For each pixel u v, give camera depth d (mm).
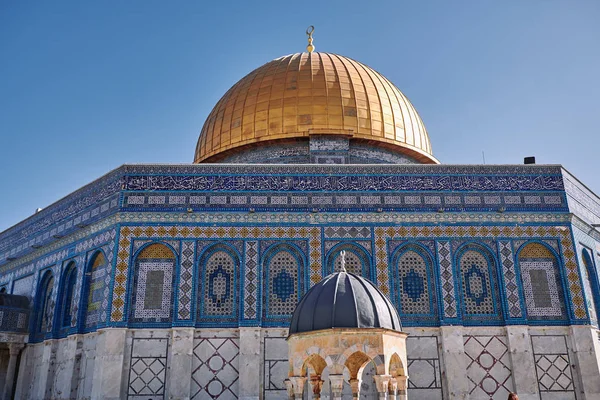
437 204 20688
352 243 20219
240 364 18719
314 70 26672
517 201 20812
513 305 19609
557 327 19484
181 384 18391
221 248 20156
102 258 20750
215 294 19672
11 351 23031
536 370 19000
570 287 19859
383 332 10492
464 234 20375
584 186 22984
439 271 19953
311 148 24953
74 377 19938
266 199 20594
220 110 27531
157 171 20875
